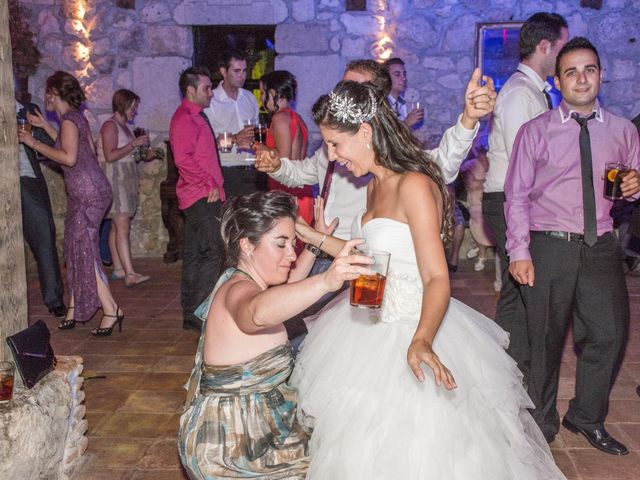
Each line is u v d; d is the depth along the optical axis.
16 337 2.62
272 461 2.14
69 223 4.88
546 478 2.28
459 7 7.49
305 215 4.11
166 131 7.73
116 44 7.68
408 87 7.64
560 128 2.93
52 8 7.61
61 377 2.86
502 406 2.21
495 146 3.46
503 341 2.49
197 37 7.81
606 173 2.81
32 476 2.61
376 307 1.95
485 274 6.79
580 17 7.41
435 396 2.08
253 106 6.54
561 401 3.81
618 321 3.04
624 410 3.67
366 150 2.22
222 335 2.13
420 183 2.13
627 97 7.50
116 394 3.93
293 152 4.48
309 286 1.79
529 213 3.05
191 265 5.02
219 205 4.89
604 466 3.05
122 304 5.85
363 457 2.03
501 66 7.57
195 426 2.14
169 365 4.39
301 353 2.39
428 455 2.01
